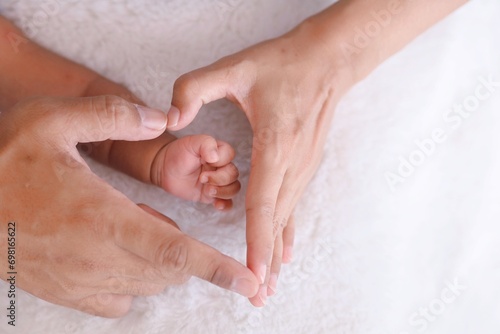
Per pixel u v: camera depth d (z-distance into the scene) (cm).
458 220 51
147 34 49
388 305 49
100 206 40
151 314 46
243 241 48
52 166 41
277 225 45
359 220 50
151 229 40
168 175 46
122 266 42
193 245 40
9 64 47
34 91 48
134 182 48
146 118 43
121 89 48
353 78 49
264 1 49
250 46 48
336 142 50
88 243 41
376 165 50
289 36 48
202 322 47
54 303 45
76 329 46
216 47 50
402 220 50
